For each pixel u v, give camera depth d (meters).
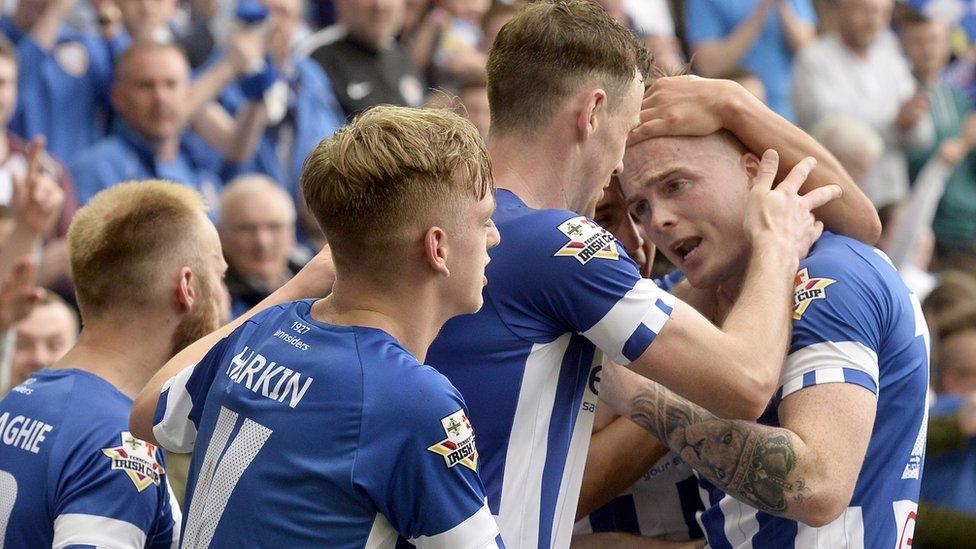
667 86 9.27
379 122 7.09
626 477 9.70
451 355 7.88
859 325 8.57
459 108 8.76
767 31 28.89
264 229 18.50
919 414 9.03
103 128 21.27
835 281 8.66
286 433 6.91
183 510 7.48
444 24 25.77
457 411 6.89
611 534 10.33
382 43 23.67
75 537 8.43
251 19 21.73
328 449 6.81
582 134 8.21
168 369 8.29
